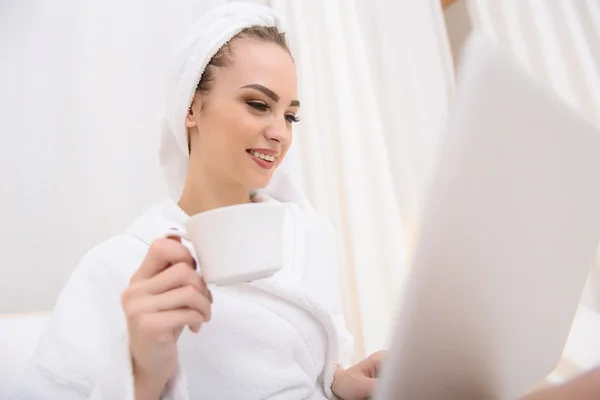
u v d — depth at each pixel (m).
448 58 2.10
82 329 0.72
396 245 1.58
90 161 1.46
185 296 0.53
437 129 1.95
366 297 1.50
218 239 0.51
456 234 0.38
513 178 0.38
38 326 1.00
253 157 0.88
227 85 0.88
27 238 1.35
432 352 0.42
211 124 0.89
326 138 1.74
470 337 0.43
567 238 0.46
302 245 0.97
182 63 0.92
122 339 0.58
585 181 0.45
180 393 0.58
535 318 0.48
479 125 0.36
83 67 1.52
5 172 1.36
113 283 0.76
